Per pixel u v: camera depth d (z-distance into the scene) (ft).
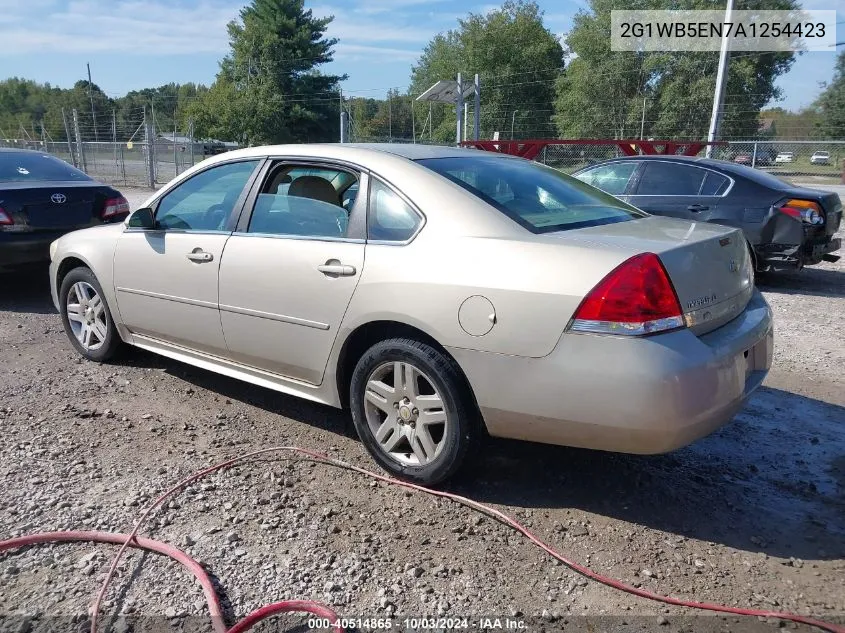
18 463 11.86
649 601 8.67
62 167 25.85
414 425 11.19
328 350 11.94
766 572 9.27
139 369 16.79
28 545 9.57
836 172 82.79
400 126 230.68
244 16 166.09
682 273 9.61
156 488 11.13
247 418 14.11
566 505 10.90
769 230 26.37
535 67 175.83
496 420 10.29
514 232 10.41
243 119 162.81
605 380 9.23
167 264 14.39
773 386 16.40
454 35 183.01
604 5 139.85
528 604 8.60
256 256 12.78
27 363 17.17
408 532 10.09
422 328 10.59
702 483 11.67
